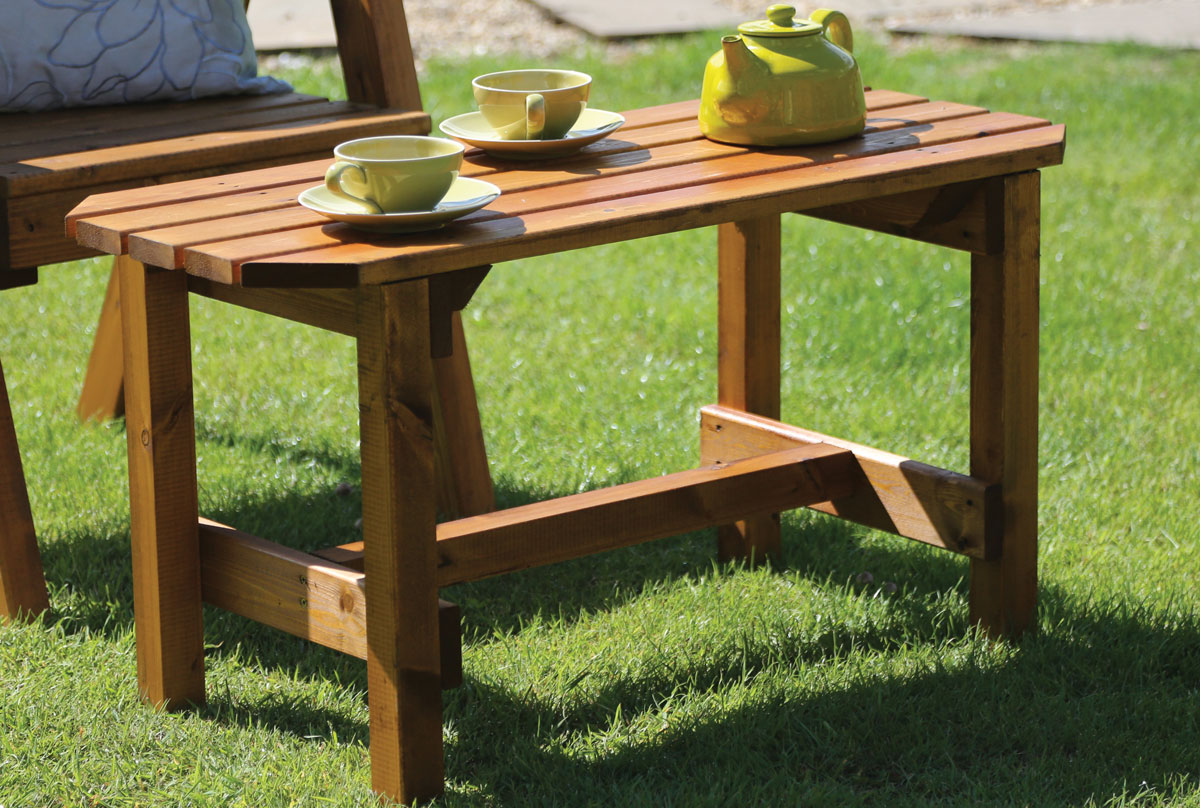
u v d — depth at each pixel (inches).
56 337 186.5
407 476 89.5
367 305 87.5
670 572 128.2
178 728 102.7
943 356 178.7
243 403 166.4
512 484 147.1
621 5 393.7
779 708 105.3
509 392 170.2
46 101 137.9
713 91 110.4
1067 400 163.0
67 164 117.7
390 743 93.3
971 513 113.2
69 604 121.6
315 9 380.5
